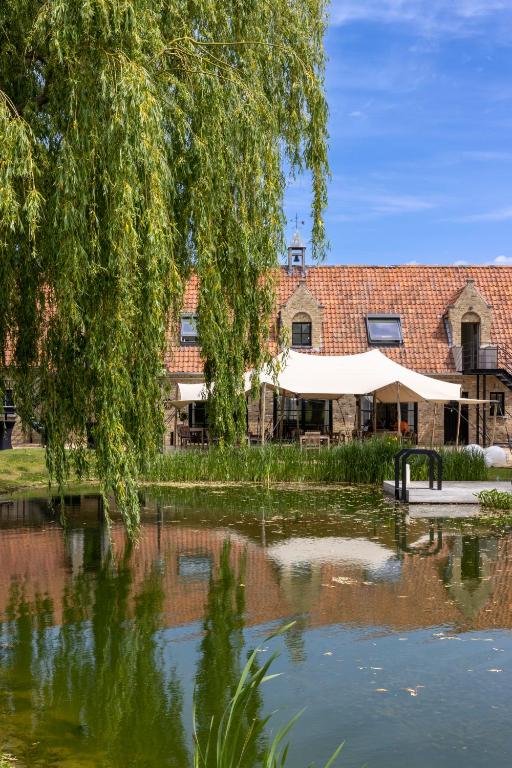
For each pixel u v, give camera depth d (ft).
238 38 32.07
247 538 43.65
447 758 17.58
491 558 38.22
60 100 25.30
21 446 103.96
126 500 25.20
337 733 18.86
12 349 27.32
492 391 111.55
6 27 26.25
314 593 31.50
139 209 24.62
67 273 23.66
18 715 19.74
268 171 30.94
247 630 26.66
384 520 50.08
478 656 24.06
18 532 45.11
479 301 113.19
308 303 112.68
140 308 24.99
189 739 18.53
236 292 30.89
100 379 24.61
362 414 110.52
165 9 28.89
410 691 21.30
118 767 17.11
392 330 113.60
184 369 105.29
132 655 24.12
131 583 33.14
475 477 73.41
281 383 80.43
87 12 24.11
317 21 36.35
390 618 28.09
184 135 27.53
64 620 27.73
